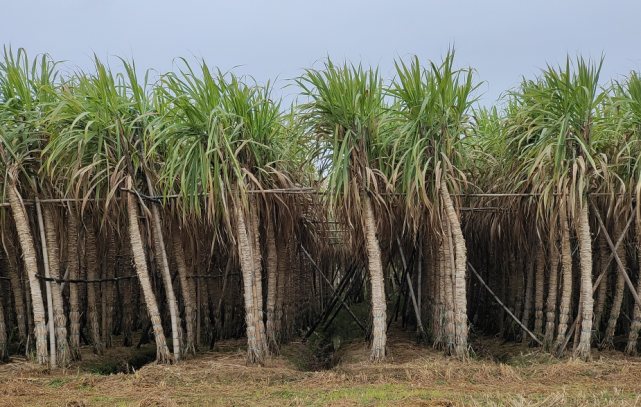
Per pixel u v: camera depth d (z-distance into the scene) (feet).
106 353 23.40
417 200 19.90
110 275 24.43
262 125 20.52
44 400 15.74
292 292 27.71
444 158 18.97
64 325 20.54
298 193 21.29
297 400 15.23
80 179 17.89
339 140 19.17
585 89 17.48
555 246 20.85
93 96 18.51
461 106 19.03
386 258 24.62
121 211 21.31
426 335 24.38
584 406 13.71
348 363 20.90
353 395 15.69
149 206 21.36
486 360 21.65
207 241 25.07
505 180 22.20
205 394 16.47
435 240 22.09
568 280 20.11
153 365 19.66
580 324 19.71
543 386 16.30
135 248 20.13
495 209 23.11
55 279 20.27
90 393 16.60
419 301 25.03
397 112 19.35
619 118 19.17
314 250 28.17
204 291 26.27
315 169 22.94
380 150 19.70
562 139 17.61
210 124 18.58
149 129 19.42
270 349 23.03
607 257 21.84
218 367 18.98
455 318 19.92
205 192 18.40
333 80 18.66
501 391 15.83
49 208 20.38
